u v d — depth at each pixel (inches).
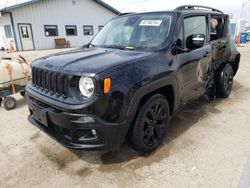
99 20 1026.1
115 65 94.9
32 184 97.9
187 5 148.3
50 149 124.1
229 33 194.5
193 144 124.6
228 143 124.7
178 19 129.2
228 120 154.6
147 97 109.7
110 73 91.0
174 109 126.6
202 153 115.7
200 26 149.5
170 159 111.7
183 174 100.7
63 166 109.3
